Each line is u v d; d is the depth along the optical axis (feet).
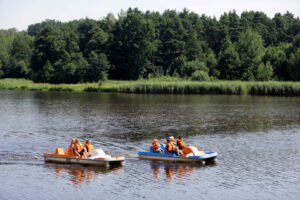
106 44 440.45
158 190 59.36
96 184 61.98
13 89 351.05
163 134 105.60
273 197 56.54
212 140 97.04
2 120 132.36
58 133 106.73
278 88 245.45
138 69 431.84
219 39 490.49
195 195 57.31
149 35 426.92
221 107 173.68
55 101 210.18
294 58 311.68
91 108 171.94
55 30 477.36
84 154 73.61
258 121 129.49
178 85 269.85
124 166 71.92
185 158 74.08
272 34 493.36
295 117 139.23
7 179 64.39
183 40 451.53
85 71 388.78
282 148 87.71
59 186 61.05
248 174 67.26
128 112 155.63
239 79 344.08
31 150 84.58
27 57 522.47
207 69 355.77
